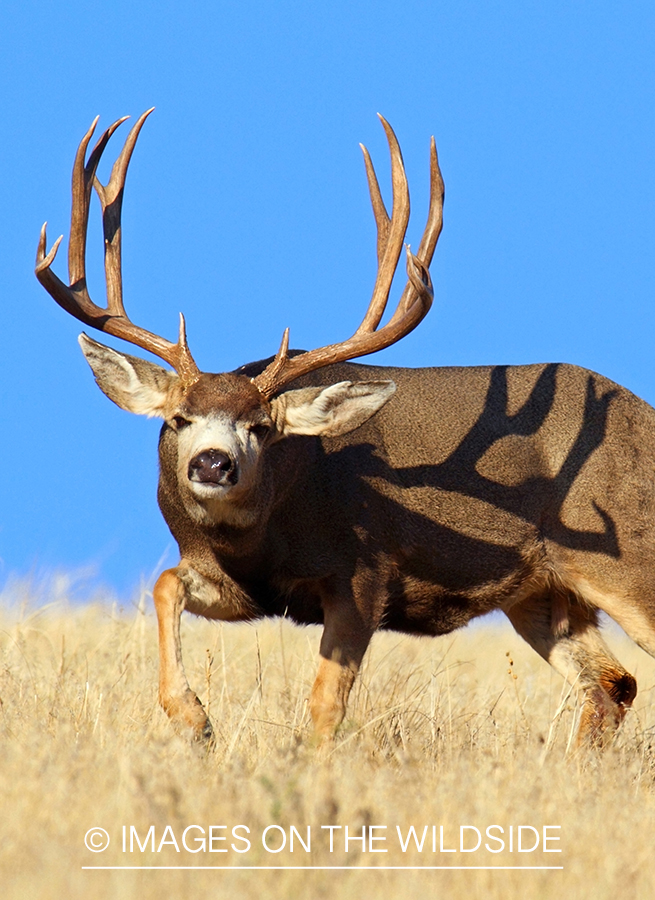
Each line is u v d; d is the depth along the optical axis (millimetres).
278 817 17734
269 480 26953
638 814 19953
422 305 28234
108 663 32625
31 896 14344
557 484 31859
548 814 19375
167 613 27172
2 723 23828
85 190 29391
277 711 29031
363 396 27125
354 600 28609
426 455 30578
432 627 31734
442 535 30469
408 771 21484
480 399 31984
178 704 25859
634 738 29297
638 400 33094
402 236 29312
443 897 15664
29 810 17609
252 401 26531
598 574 31656
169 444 27688
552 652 33844
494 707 30719
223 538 27188
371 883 15836
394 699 30125
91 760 20234
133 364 27297
